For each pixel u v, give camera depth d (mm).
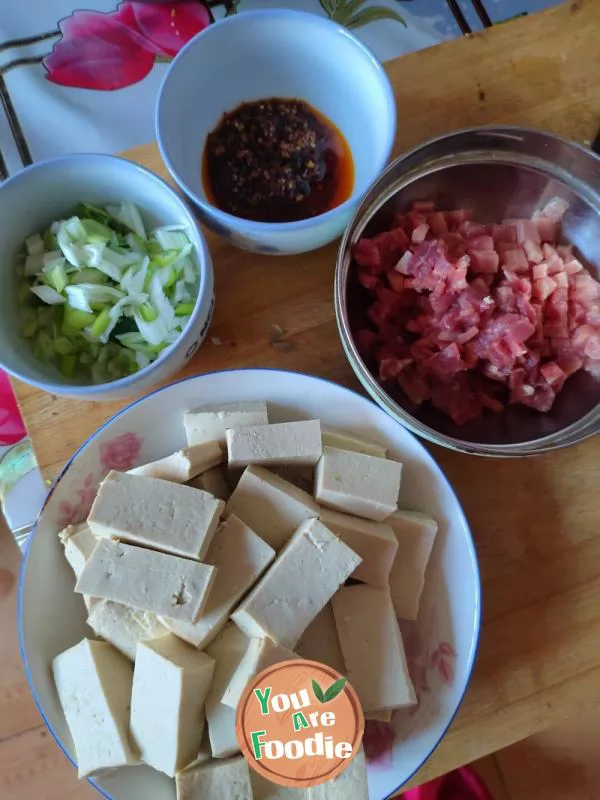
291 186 321
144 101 412
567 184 319
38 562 278
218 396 296
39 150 406
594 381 312
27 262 304
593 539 313
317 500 282
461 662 276
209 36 293
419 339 319
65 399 317
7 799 402
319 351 324
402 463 294
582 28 350
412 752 270
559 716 302
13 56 409
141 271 301
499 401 320
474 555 278
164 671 247
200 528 259
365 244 307
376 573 277
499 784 466
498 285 314
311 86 327
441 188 328
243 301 327
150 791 264
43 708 260
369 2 420
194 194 279
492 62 347
